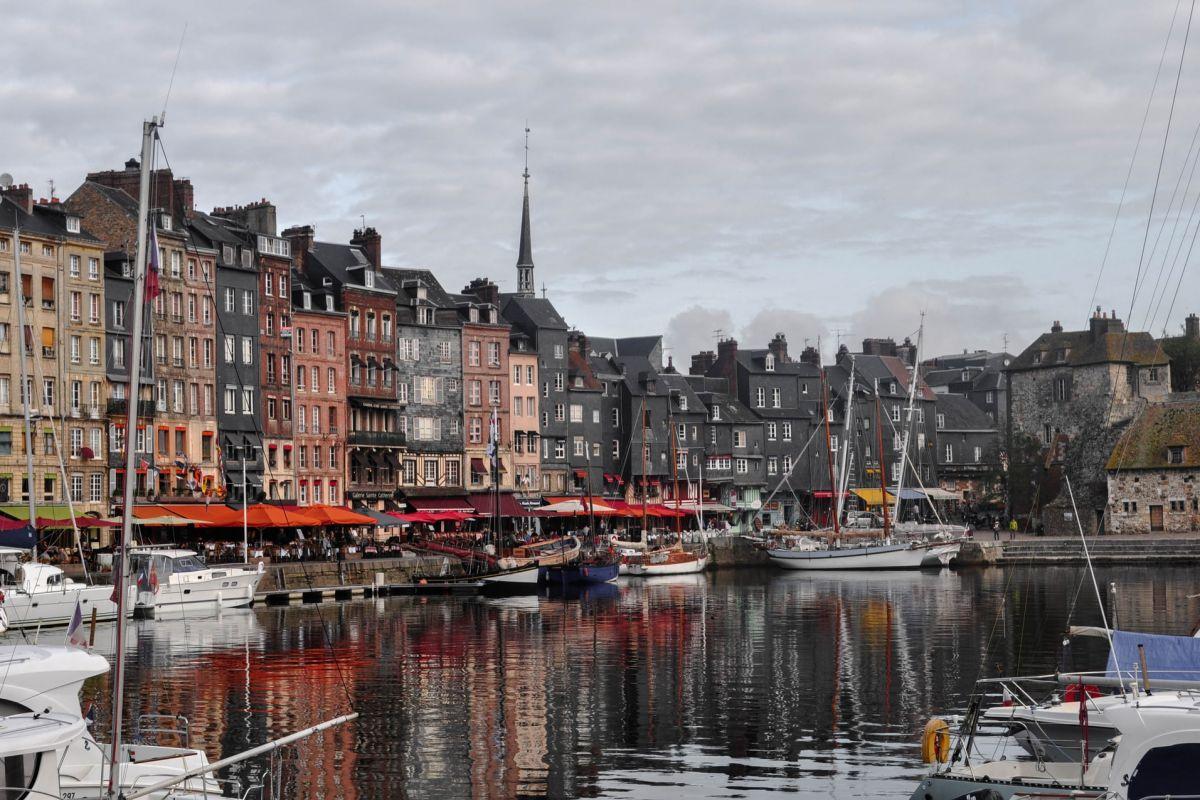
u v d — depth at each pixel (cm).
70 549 7975
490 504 11881
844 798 3259
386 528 11162
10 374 8625
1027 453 13862
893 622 6888
